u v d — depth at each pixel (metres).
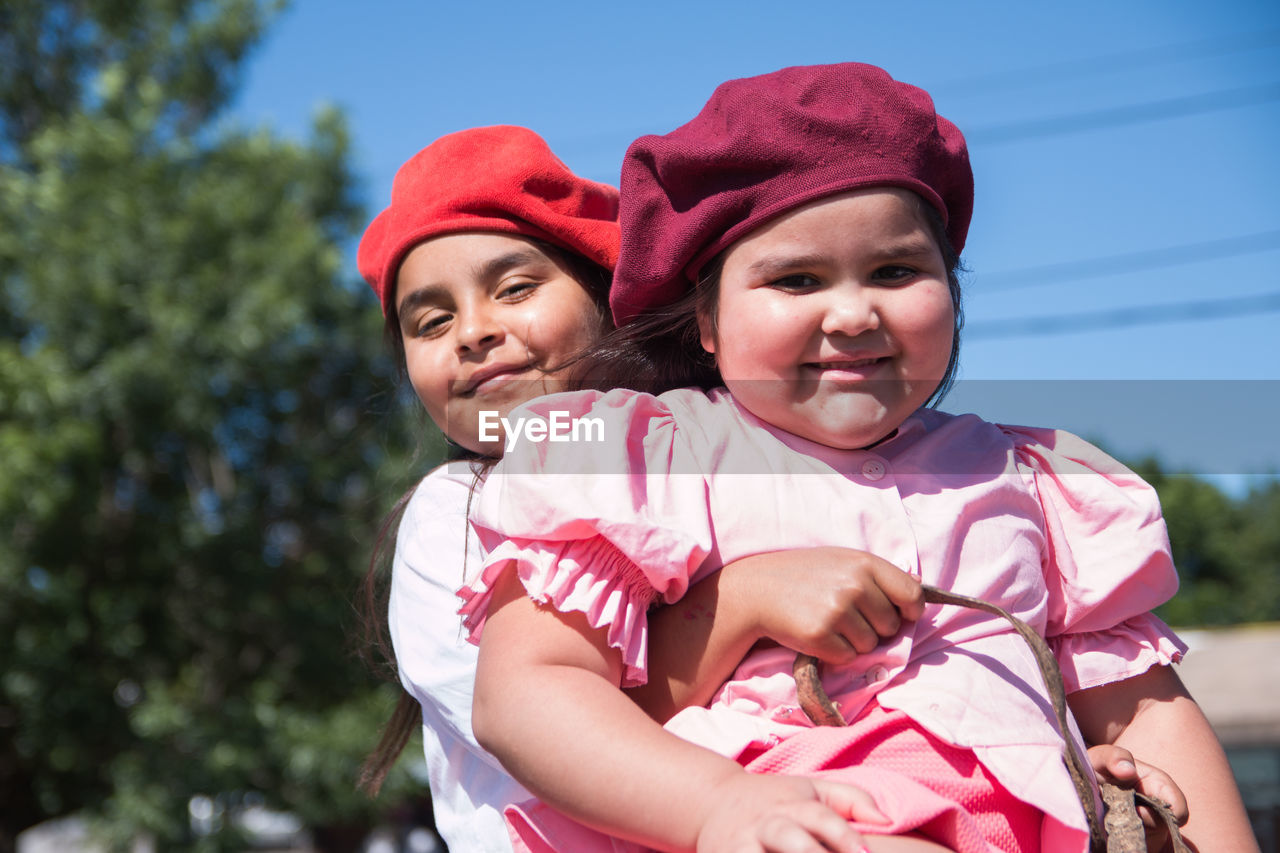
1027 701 1.09
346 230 10.23
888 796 0.94
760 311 1.15
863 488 1.17
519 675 1.01
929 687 1.07
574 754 0.95
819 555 1.08
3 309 9.16
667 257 1.23
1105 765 1.14
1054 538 1.29
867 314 1.12
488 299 1.72
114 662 9.07
